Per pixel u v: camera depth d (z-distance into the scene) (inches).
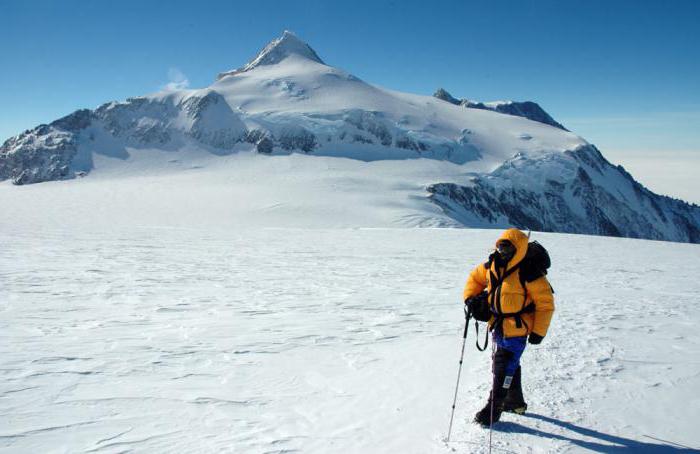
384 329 295.0
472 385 199.3
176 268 549.0
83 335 256.7
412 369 218.4
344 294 419.2
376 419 164.2
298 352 239.8
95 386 183.9
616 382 202.5
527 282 162.6
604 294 459.2
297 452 139.0
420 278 531.8
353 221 3184.1
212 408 168.1
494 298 166.4
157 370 204.8
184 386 187.8
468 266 657.0
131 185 4726.9
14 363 206.1
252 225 2930.6
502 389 159.5
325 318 320.5
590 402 181.3
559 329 297.7
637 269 690.8
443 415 169.5
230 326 289.1
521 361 228.4
